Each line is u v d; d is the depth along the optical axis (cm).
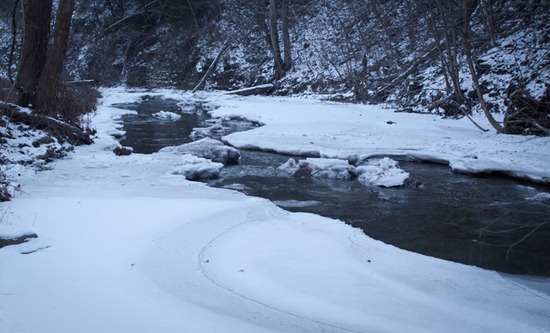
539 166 1111
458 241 763
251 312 467
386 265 615
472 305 509
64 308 446
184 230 701
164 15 3831
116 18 3788
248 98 3067
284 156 1422
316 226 776
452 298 524
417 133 1599
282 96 3139
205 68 3738
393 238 775
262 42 3653
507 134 1523
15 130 1269
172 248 634
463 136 1521
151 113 2472
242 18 3678
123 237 654
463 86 1998
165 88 3788
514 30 1490
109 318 429
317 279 551
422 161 1323
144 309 448
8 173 1047
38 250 592
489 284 575
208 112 2459
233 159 1340
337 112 2125
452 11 1545
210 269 575
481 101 1578
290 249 651
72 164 1213
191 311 455
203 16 3928
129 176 1098
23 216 737
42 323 417
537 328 458
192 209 803
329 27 3133
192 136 1727
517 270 650
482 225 836
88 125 1666
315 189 1077
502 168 1145
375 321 457
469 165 1194
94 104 2417
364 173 1164
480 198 993
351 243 694
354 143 1469
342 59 2497
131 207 808
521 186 1075
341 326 445
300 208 935
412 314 475
